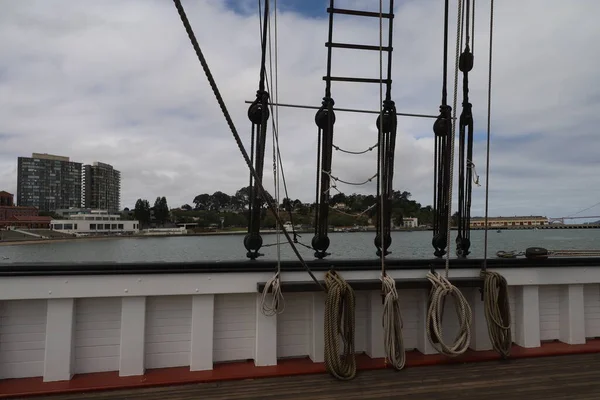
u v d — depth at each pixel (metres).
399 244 19.41
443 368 2.59
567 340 2.99
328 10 2.89
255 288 2.57
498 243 18.77
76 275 2.35
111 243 44.38
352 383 2.36
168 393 2.23
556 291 3.07
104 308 2.46
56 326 2.34
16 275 2.29
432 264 2.81
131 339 2.42
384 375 2.47
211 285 2.52
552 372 2.51
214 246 33.72
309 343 2.72
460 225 3.21
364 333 2.82
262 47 2.77
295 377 2.45
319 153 2.95
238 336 2.64
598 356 2.80
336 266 2.68
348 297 2.46
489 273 2.76
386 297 2.53
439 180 3.25
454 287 2.60
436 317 2.57
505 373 2.50
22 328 2.38
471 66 3.06
